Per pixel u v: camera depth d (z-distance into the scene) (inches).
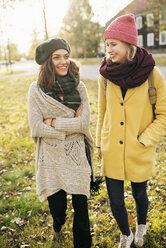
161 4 519.5
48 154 79.0
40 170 80.4
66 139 78.0
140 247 83.9
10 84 571.8
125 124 74.5
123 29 66.1
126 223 79.3
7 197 121.7
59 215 85.5
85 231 80.7
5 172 147.6
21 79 636.7
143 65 67.5
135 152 74.5
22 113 292.4
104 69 73.0
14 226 100.7
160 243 85.2
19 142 192.4
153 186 119.0
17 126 239.3
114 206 77.7
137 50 70.6
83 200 79.7
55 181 79.5
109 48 70.0
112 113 75.5
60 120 75.4
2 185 132.4
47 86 75.4
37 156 80.8
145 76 68.4
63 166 78.2
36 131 76.7
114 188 78.7
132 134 74.0
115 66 69.1
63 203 84.1
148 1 527.8
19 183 133.0
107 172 79.7
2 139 204.4
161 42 1268.5
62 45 73.8
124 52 68.6
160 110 72.4
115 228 94.1
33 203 113.3
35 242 90.9
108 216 101.3
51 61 74.5
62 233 94.1
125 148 75.4
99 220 99.1
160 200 107.8
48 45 72.9
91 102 290.2
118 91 73.4
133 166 76.1
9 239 94.0
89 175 81.8
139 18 1290.6
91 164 86.1
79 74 79.7
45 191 81.7
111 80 72.4
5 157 168.4
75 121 76.1
